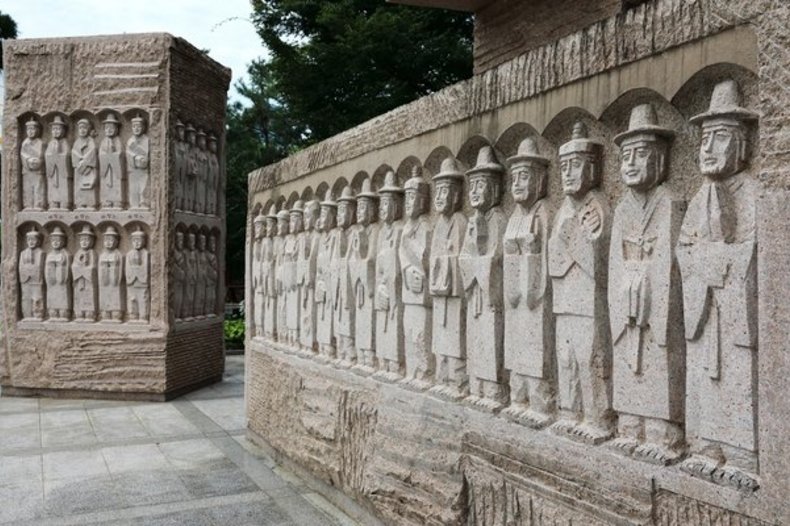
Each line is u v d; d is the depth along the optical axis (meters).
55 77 8.66
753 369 2.13
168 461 5.75
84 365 8.52
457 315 3.56
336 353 4.94
